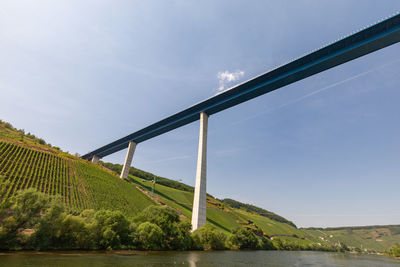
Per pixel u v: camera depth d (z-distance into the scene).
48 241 41.06
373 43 75.25
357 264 74.88
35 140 155.88
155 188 171.50
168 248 63.53
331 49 84.00
